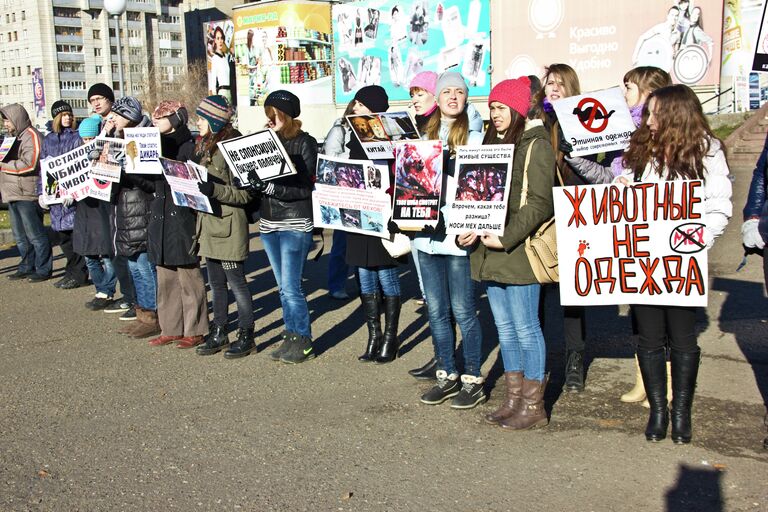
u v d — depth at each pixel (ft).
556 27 80.18
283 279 18.97
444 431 14.69
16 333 22.93
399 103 98.32
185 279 20.62
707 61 71.05
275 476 12.97
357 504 11.91
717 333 20.24
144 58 486.38
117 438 14.79
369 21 99.96
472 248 14.57
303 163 18.30
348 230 17.88
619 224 13.20
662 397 13.83
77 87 471.21
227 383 17.89
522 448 13.78
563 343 20.15
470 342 15.64
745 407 15.30
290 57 111.34
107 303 25.85
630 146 13.38
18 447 14.49
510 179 13.58
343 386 17.49
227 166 18.95
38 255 30.48
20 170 29.55
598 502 11.74
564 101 14.52
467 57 89.15
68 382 18.26
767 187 13.65
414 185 15.26
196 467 13.41
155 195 20.04
